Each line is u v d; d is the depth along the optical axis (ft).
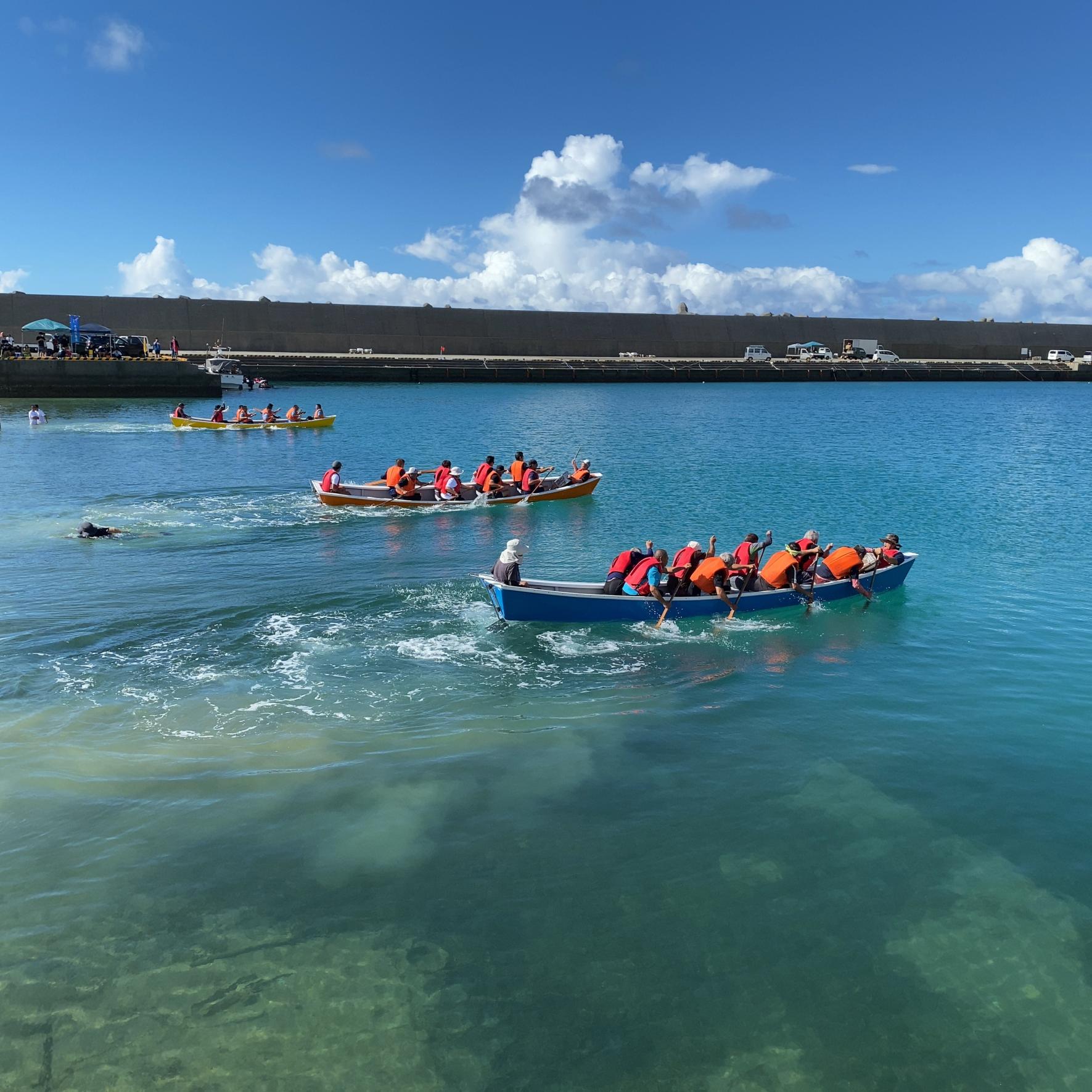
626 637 42.75
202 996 19.43
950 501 80.12
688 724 33.40
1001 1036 18.90
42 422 131.85
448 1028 18.78
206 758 29.76
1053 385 292.20
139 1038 18.29
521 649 40.81
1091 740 32.55
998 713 34.81
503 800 27.66
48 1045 18.11
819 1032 18.93
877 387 275.18
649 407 186.50
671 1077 17.78
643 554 46.03
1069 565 57.36
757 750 31.42
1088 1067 18.15
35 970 20.10
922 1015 19.40
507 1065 17.93
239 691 35.32
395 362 259.60
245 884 23.24
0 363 166.91
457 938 21.43
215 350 252.83
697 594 45.80
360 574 53.26
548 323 313.32
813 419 161.99
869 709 35.01
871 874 24.29
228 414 154.10
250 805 26.99
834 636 43.39
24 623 42.80
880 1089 17.62
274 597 47.88
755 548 47.75
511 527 68.13
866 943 21.56
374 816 26.55
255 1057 17.93
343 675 37.37
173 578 51.26
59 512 70.44
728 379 288.51
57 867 23.75
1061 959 21.11
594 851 25.08
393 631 42.86
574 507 76.59
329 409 172.35
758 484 88.89
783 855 25.07
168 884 23.20
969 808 27.76
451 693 35.76
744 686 37.19
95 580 50.57
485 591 49.83
